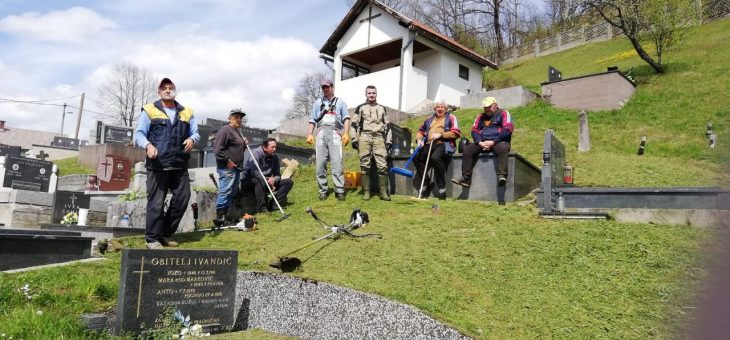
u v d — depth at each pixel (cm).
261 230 787
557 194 792
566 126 1656
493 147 894
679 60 2217
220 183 824
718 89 1744
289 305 541
